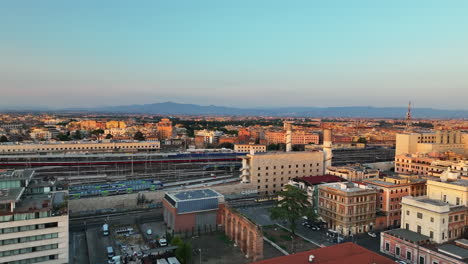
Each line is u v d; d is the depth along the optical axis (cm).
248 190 18950
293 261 7856
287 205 12656
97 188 18388
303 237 12725
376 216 13762
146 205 16712
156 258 10231
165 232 13250
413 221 11475
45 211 9569
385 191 14088
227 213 13088
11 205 9438
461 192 11412
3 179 11038
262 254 10512
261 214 15650
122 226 13925
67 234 9788
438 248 9838
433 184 12356
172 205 13488
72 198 16025
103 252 11269
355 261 7638
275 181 19662
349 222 13000
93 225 14062
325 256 8131
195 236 12950
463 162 18788
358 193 13138
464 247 10019
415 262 10262
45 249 9562
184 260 10200
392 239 11094
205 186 19075
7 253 9156
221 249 11656
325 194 14038
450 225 10825
